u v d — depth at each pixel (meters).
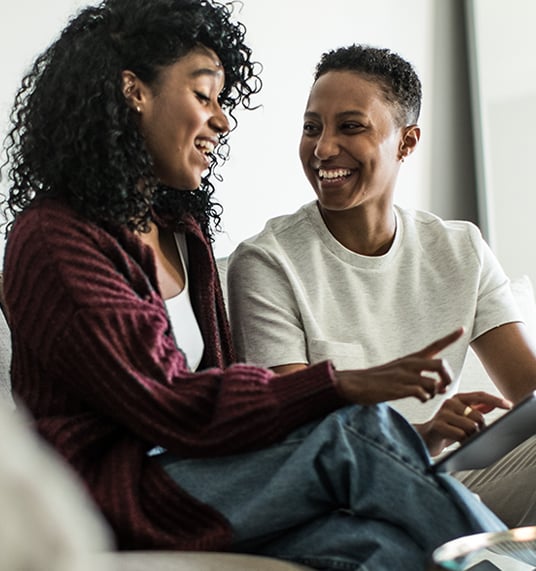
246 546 1.65
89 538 0.71
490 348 2.39
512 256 3.91
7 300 1.81
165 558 1.45
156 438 1.69
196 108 1.96
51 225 1.79
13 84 2.75
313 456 1.61
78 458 1.69
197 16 1.97
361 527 1.60
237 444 1.66
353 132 2.30
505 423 1.57
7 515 0.68
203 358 2.08
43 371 1.79
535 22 3.99
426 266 2.38
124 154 1.90
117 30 1.96
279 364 2.23
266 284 2.30
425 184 3.81
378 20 3.68
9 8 2.76
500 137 3.93
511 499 2.20
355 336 2.29
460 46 3.94
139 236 1.98
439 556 1.22
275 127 3.37
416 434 1.64
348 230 2.36
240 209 3.26
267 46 3.37
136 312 1.75
